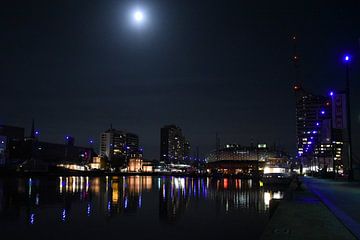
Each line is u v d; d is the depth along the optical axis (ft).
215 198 202.90
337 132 222.89
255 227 111.86
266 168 310.04
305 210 52.47
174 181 462.19
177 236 99.50
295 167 501.56
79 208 158.81
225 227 112.06
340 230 37.58
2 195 212.84
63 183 345.31
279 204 60.18
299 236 34.53
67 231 106.42
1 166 491.72
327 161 326.85
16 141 601.21
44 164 538.88
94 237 98.53
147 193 242.99
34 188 270.87
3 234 101.55
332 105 161.68
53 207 161.07
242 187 307.17
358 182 160.97
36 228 110.83
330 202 65.77
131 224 118.21
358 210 54.90
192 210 151.94
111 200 193.26
